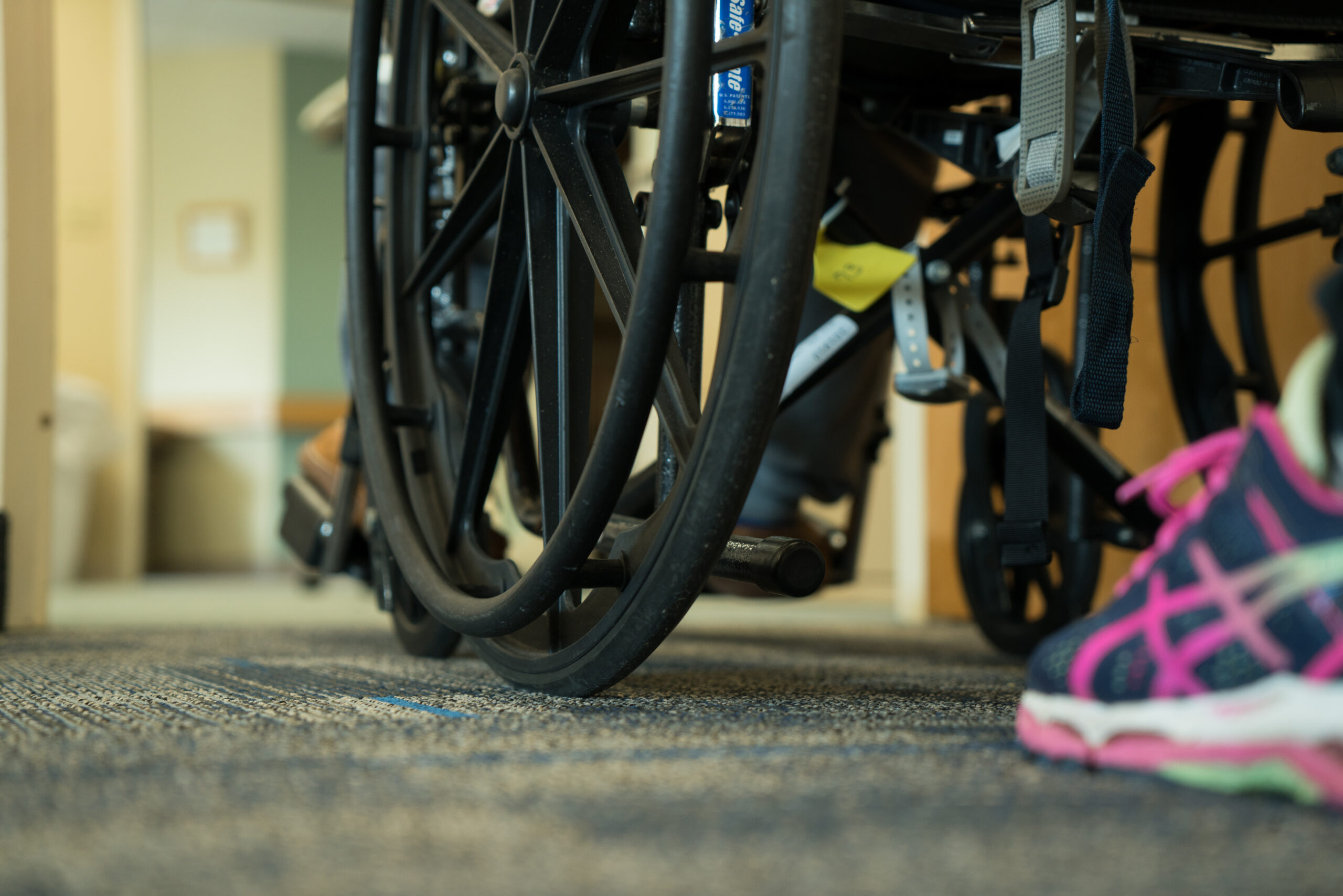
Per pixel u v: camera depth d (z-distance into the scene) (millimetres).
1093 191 720
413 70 1042
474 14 867
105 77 4625
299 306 5500
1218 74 767
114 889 325
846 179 954
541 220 754
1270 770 421
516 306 828
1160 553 484
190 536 5445
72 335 4578
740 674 994
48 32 1693
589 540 652
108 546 4578
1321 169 1379
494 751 535
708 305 837
